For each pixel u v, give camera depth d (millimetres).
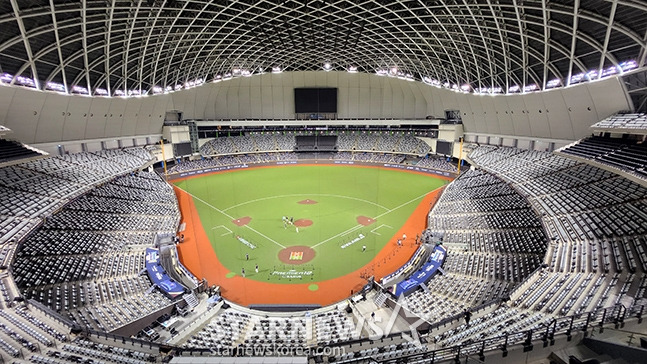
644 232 21250
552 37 29266
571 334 8875
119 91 44094
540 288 19078
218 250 32906
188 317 21766
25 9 23594
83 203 36594
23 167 39312
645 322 9422
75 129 49750
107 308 21453
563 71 32969
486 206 37438
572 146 34938
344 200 49625
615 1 20578
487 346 9586
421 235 35250
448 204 41562
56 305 20656
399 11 35125
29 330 16469
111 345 16328
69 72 34969
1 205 30188
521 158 47062
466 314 18344
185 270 28438
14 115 38688
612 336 8648
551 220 27547
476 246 29375
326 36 46031
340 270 29047
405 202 48500
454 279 25203
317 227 38750
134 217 36969
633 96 29359
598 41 25531
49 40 28406
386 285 25797
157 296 23922
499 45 36750
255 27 40594
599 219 24734
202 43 43281
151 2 28891
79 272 24766
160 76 49000
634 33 22078
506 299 19266
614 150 29516
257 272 28734
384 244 34125
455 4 30641
